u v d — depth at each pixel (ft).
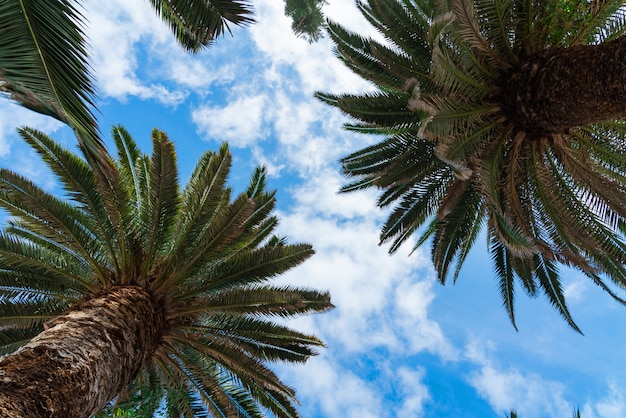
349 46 30.42
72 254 26.03
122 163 30.35
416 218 34.78
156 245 26.18
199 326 26.78
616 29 27.25
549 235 31.35
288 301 26.25
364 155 37.11
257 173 34.73
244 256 26.86
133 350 21.38
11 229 28.40
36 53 10.91
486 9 26.61
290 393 27.35
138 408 30.50
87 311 21.13
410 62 29.60
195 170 32.45
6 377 15.40
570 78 24.27
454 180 32.27
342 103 29.78
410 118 29.71
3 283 24.48
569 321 37.17
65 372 16.93
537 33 27.50
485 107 27.55
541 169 29.81
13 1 10.94
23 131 22.66
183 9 15.55
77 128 10.57
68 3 11.46
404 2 33.94
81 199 23.88
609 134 29.22
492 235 35.88
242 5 15.16
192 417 29.81
